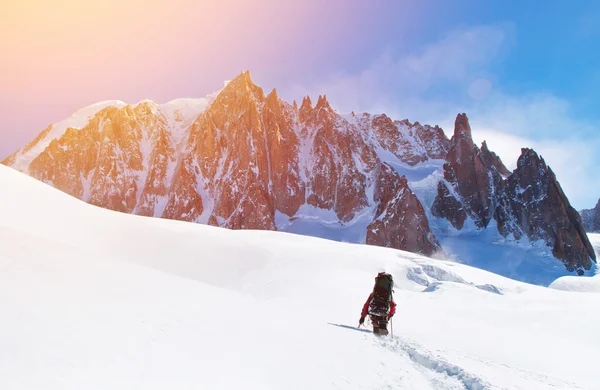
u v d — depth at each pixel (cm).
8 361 385
